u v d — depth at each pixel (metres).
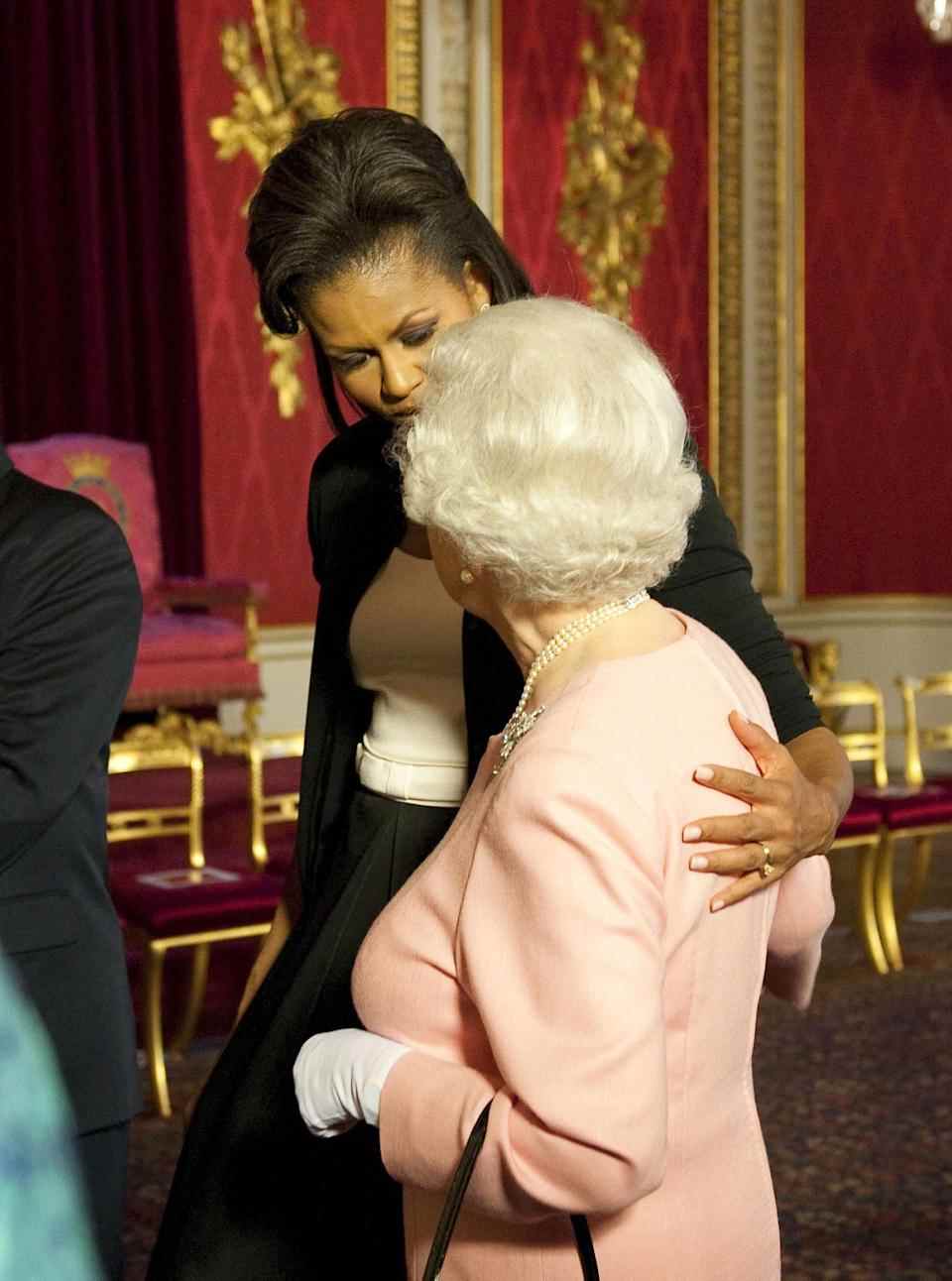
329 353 1.84
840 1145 3.76
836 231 9.33
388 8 7.98
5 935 1.97
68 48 7.28
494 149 8.25
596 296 8.60
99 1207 2.07
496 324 1.31
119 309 7.51
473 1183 1.19
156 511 7.40
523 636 1.37
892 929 5.30
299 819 2.11
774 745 1.34
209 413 7.81
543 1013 1.14
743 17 9.01
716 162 9.00
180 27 7.57
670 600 1.74
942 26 7.25
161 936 3.90
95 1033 2.04
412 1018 1.29
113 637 2.02
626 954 1.14
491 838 1.21
